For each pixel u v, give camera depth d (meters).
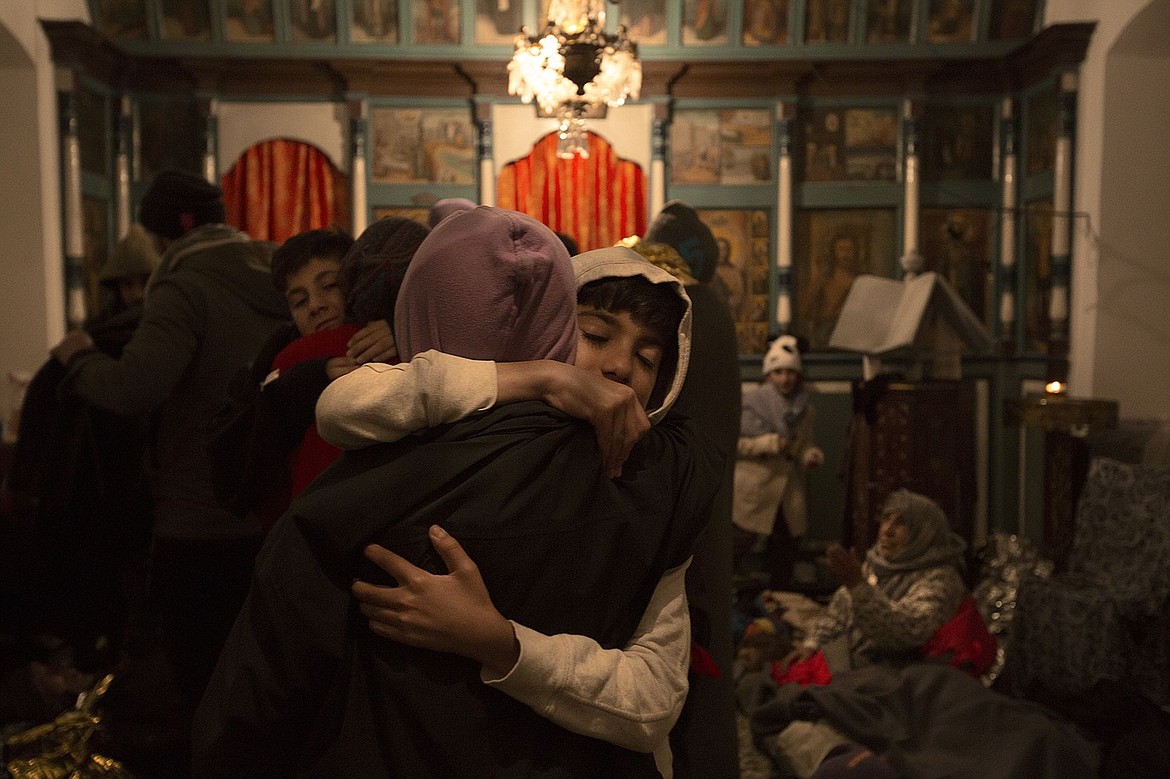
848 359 7.94
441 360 1.22
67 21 6.95
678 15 7.77
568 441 1.25
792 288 8.07
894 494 4.47
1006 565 6.65
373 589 1.19
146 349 2.78
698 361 2.23
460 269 1.25
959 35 7.84
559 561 1.22
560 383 1.25
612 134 7.98
